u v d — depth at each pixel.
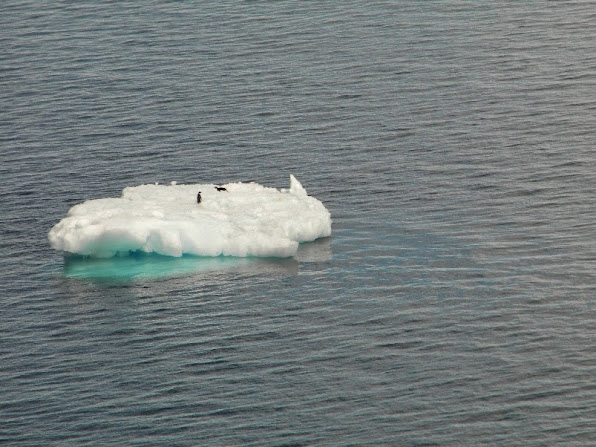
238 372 123.81
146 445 112.12
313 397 118.50
